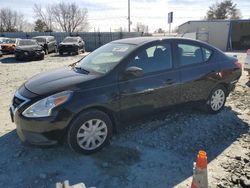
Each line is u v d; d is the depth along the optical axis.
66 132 3.75
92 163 3.77
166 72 4.57
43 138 3.65
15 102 3.92
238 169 3.70
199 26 34.97
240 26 35.81
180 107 4.92
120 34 36.41
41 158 3.89
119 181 3.41
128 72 4.07
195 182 2.87
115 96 4.00
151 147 4.22
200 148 4.26
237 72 5.72
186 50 4.96
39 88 3.85
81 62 4.85
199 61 5.12
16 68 14.32
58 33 36.75
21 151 4.08
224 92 5.62
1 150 4.13
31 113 3.62
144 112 4.41
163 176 3.52
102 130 4.02
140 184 3.36
